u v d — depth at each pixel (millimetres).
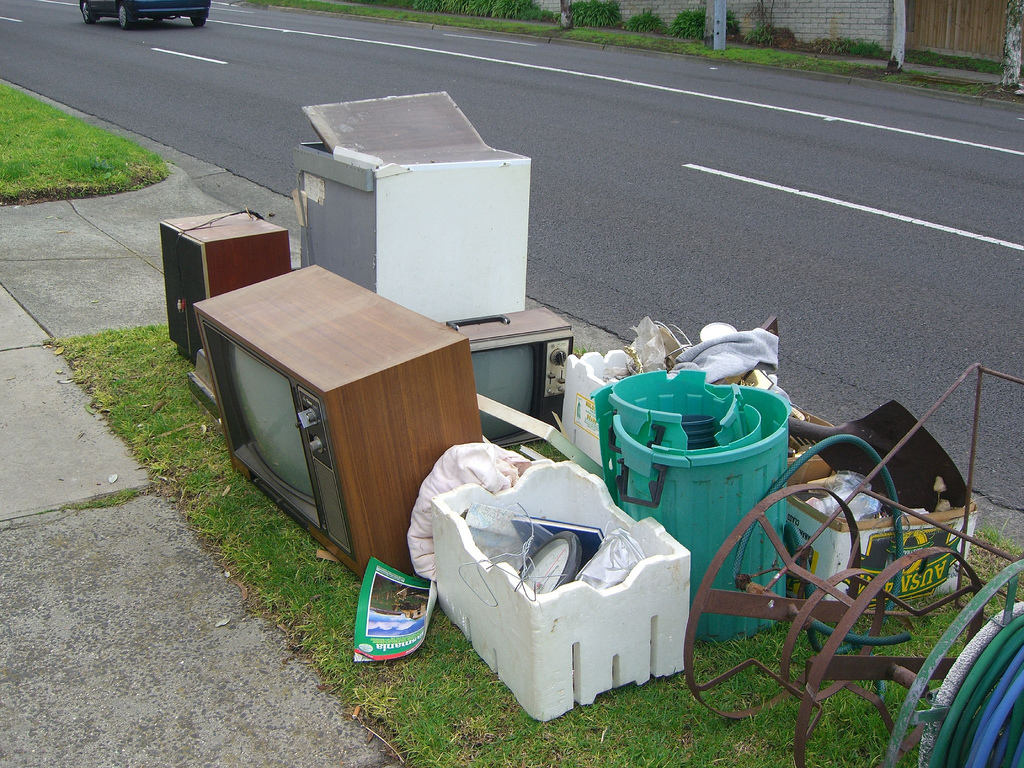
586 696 2693
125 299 5801
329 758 2553
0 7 24047
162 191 8375
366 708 2703
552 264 6883
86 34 19172
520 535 3041
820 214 8164
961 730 2129
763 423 3068
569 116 12039
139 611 3100
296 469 3412
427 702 2711
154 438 4141
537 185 8906
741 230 7719
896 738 2123
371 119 4363
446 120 4504
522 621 2553
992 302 6262
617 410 2934
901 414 3055
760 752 2562
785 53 17906
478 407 3379
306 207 4387
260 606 3137
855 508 3104
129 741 2594
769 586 2633
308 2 26734
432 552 3168
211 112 11930
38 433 4168
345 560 3264
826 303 6223
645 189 8852
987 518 3852
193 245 4383
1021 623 2096
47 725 2639
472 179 3977
